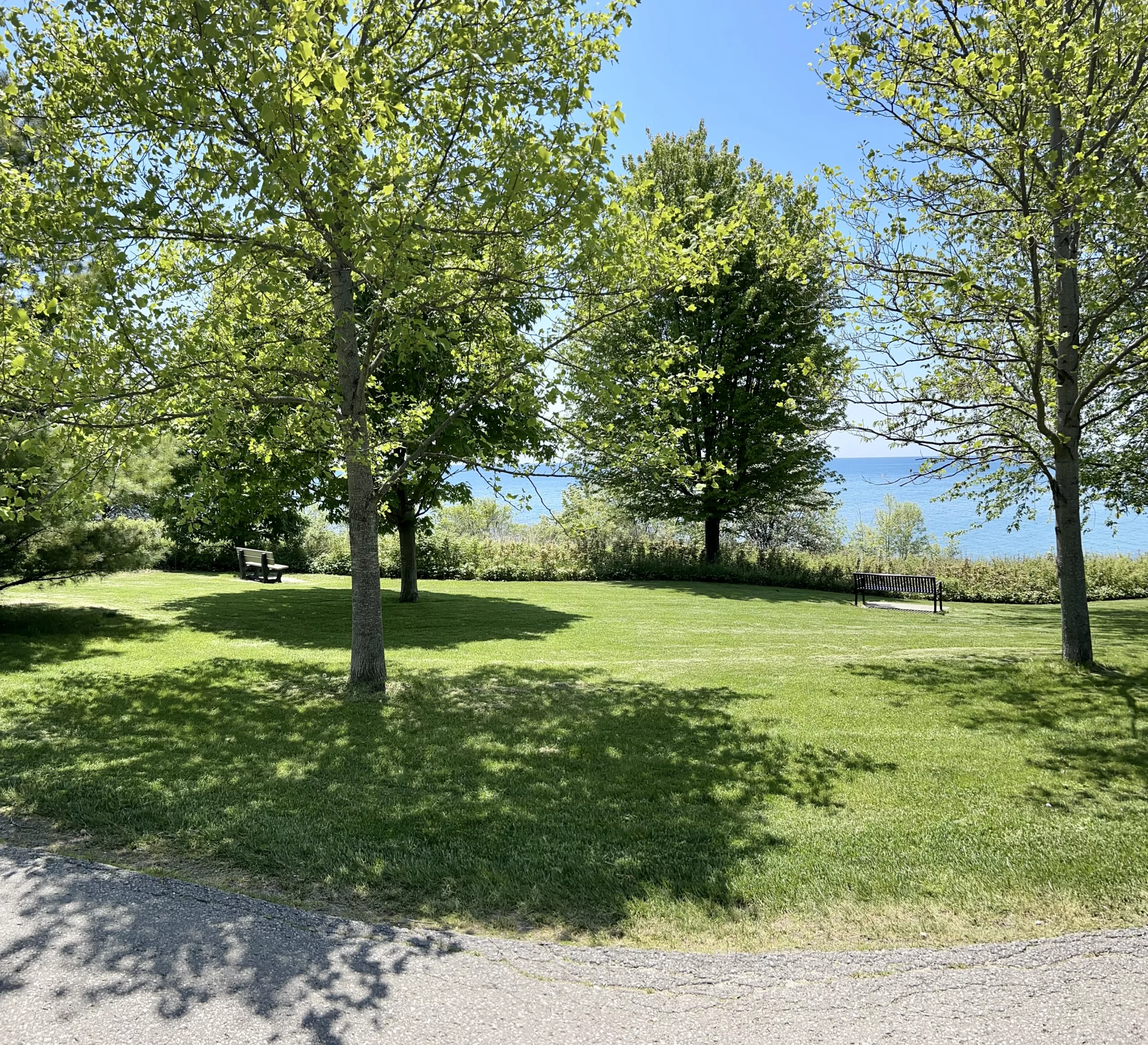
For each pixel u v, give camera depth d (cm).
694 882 416
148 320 679
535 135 706
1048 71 793
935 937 363
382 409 1435
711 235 894
